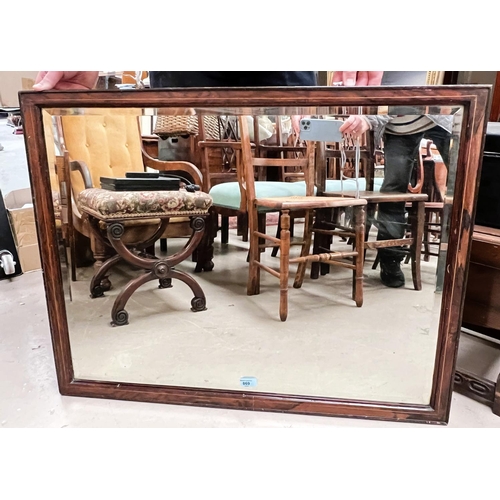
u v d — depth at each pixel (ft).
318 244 3.92
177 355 3.25
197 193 4.05
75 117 2.94
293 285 4.00
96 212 3.44
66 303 2.91
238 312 3.91
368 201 3.56
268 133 3.74
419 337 2.97
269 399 2.72
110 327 3.60
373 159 3.46
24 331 3.96
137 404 2.83
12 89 5.10
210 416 2.71
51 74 2.71
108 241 3.58
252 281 4.20
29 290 5.05
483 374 3.22
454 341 2.48
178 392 2.79
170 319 3.81
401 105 2.27
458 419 2.69
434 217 2.77
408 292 3.19
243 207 4.17
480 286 3.14
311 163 3.92
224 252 4.27
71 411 2.75
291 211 3.84
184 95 2.41
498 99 5.75
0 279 5.41
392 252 3.34
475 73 5.48
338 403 2.67
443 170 2.55
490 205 3.25
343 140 3.30
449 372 2.53
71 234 3.07
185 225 4.03
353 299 3.79
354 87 2.28
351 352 3.23
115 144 3.74
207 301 4.08
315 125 3.15
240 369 3.08
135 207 3.63
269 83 3.07
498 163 3.14
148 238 3.96
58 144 2.90
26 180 5.55
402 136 2.97
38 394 2.93
